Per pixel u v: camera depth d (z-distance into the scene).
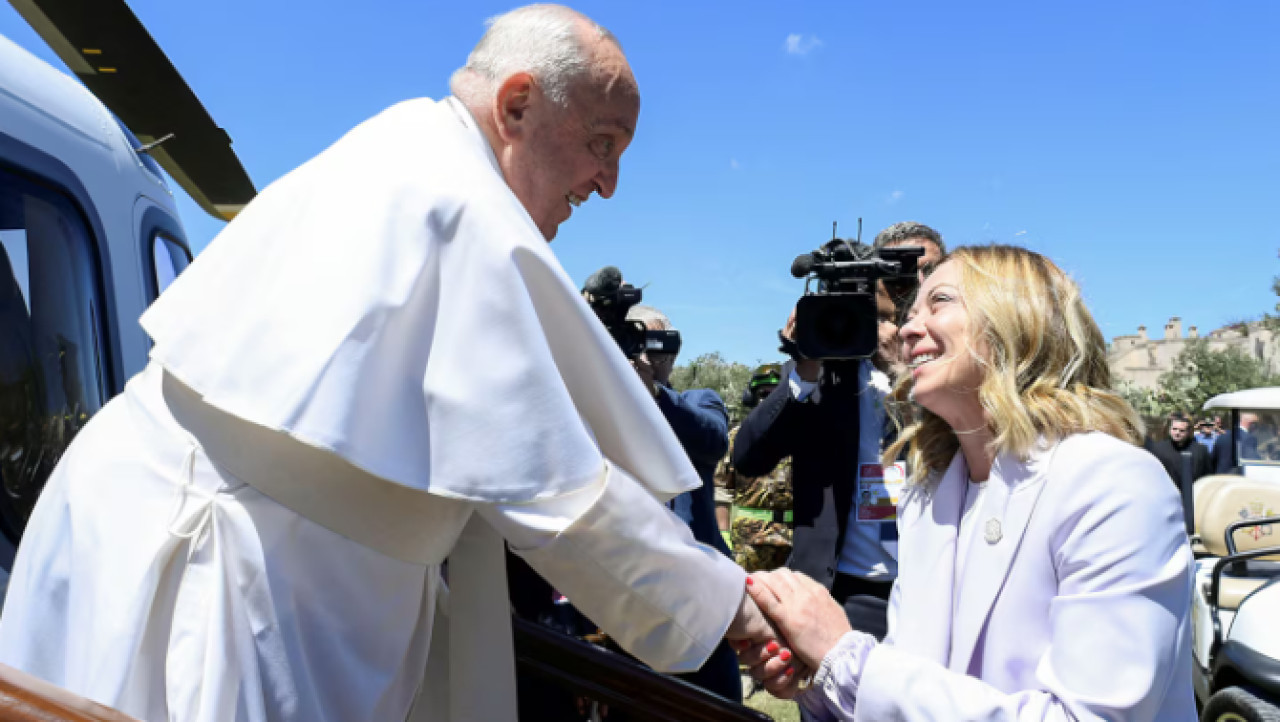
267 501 1.24
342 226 1.28
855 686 1.44
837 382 2.69
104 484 1.27
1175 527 1.33
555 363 1.38
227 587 1.21
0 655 1.31
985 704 1.31
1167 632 1.27
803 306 2.54
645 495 1.40
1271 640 3.56
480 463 1.25
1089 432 1.43
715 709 1.68
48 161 2.30
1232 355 31.23
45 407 2.18
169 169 3.39
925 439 1.67
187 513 1.22
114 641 1.17
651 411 1.45
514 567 2.44
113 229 2.58
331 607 1.26
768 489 4.21
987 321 1.46
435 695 1.57
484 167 1.42
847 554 2.71
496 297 1.29
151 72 2.77
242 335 1.23
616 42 1.63
